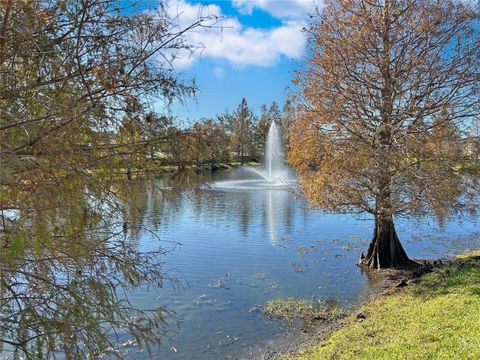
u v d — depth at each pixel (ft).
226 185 102.22
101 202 7.18
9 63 6.68
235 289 29.19
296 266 35.55
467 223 58.65
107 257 7.87
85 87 7.07
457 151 30.53
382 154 30.40
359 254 40.14
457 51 30.91
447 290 24.85
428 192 30.71
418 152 30.53
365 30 31.35
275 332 22.31
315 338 21.02
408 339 17.22
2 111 6.35
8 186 5.88
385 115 32.24
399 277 31.99
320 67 33.83
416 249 43.27
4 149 5.42
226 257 38.01
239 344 20.74
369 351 16.67
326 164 33.42
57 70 6.99
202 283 30.19
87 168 6.77
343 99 32.45
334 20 32.99
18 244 5.69
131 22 7.57
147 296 26.63
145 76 7.63
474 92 30.40
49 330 6.72
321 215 63.10
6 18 6.26
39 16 6.70
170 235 47.85
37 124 6.31
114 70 7.13
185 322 23.08
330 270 34.58
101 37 7.40
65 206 6.35
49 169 6.11
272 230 52.01
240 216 62.80
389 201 32.14
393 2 31.37
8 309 6.79
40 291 7.09
